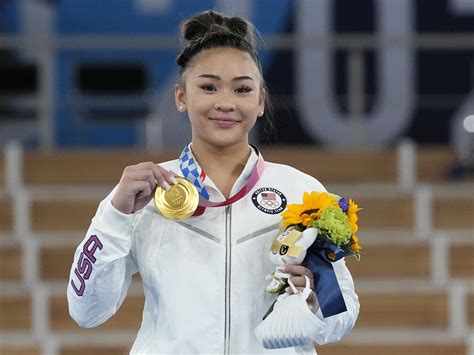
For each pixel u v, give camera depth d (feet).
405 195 57.93
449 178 63.10
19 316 52.24
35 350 49.16
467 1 72.23
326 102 70.49
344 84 70.69
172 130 67.15
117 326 52.16
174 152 62.49
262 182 23.82
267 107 25.93
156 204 22.52
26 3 72.02
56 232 57.36
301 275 22.11
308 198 22.56
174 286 22.84
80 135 67.87
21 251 54.44
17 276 54.49
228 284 22.81
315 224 22.21
